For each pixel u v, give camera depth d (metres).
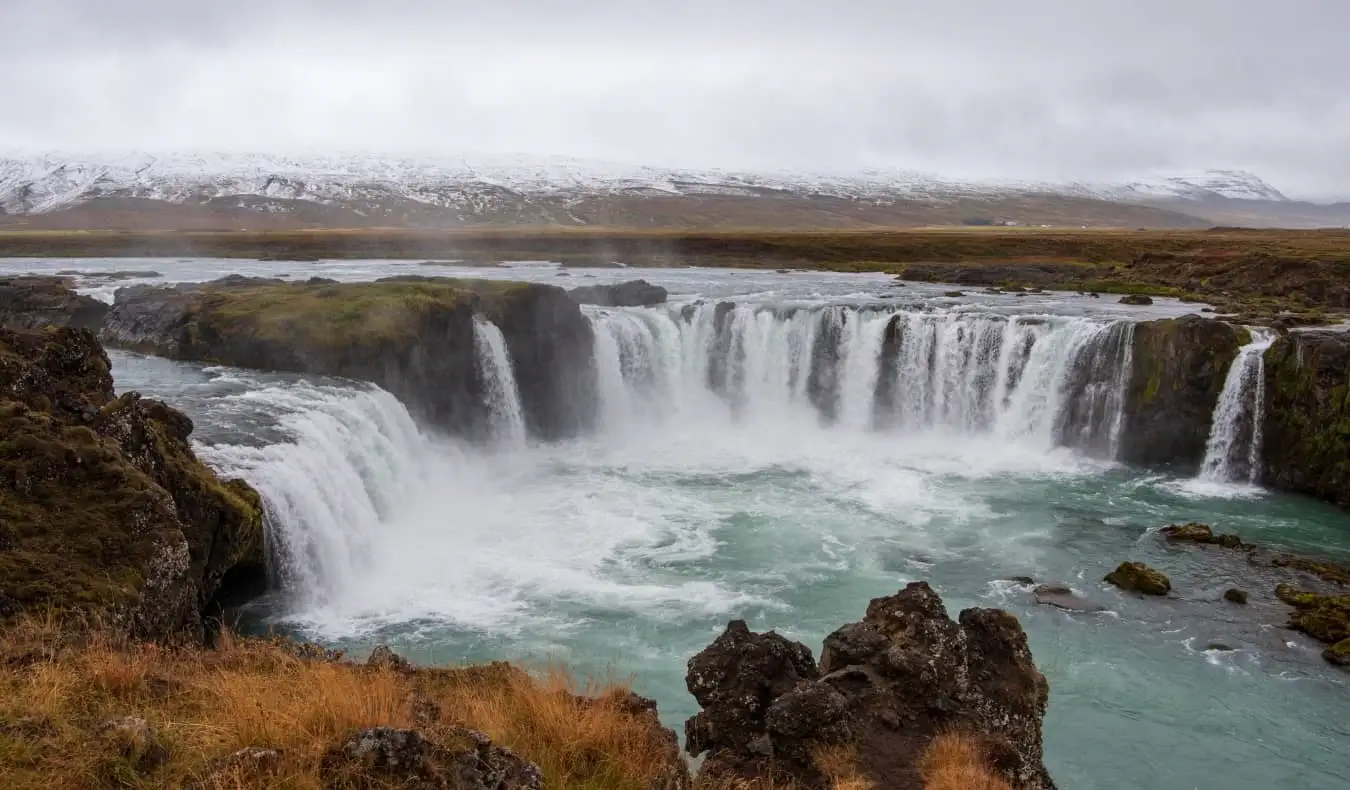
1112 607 26.92
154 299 51.12
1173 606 26.97
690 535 32.94
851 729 12.62
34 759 8.90
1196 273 81.94
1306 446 39.00
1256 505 37.81
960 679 13.87
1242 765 19.34
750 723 13.10
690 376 53.00
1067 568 30.12
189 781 8.89
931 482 40.56
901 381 49.88
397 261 103.50
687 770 12.20
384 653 16.16
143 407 24.44
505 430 46.44
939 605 14.91
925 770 12.09
